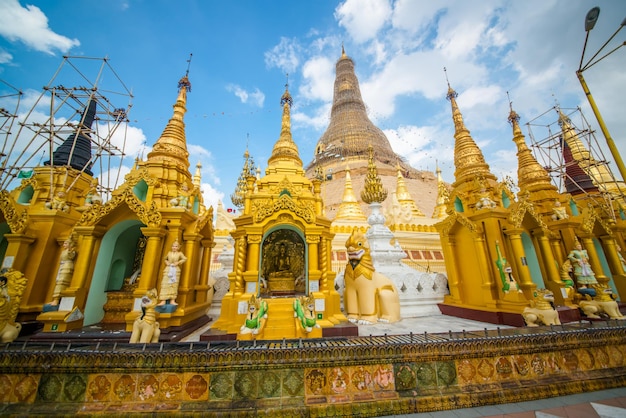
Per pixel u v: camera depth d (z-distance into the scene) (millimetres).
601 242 13625
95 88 13570
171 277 8367
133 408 5375
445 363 6277
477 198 11992
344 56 67188
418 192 43094
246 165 21688
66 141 12531
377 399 5652
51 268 9805
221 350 5723
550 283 11414
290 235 10617
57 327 7855
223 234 20047
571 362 6926
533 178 15117
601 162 15891
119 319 9211
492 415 5461
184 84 13594
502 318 10008
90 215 8938
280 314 8258
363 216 22484
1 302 7320
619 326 7562
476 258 11391
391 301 10625
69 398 5512
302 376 5781
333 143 52469
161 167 11117
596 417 5309
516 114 16703
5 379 5598
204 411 5281
